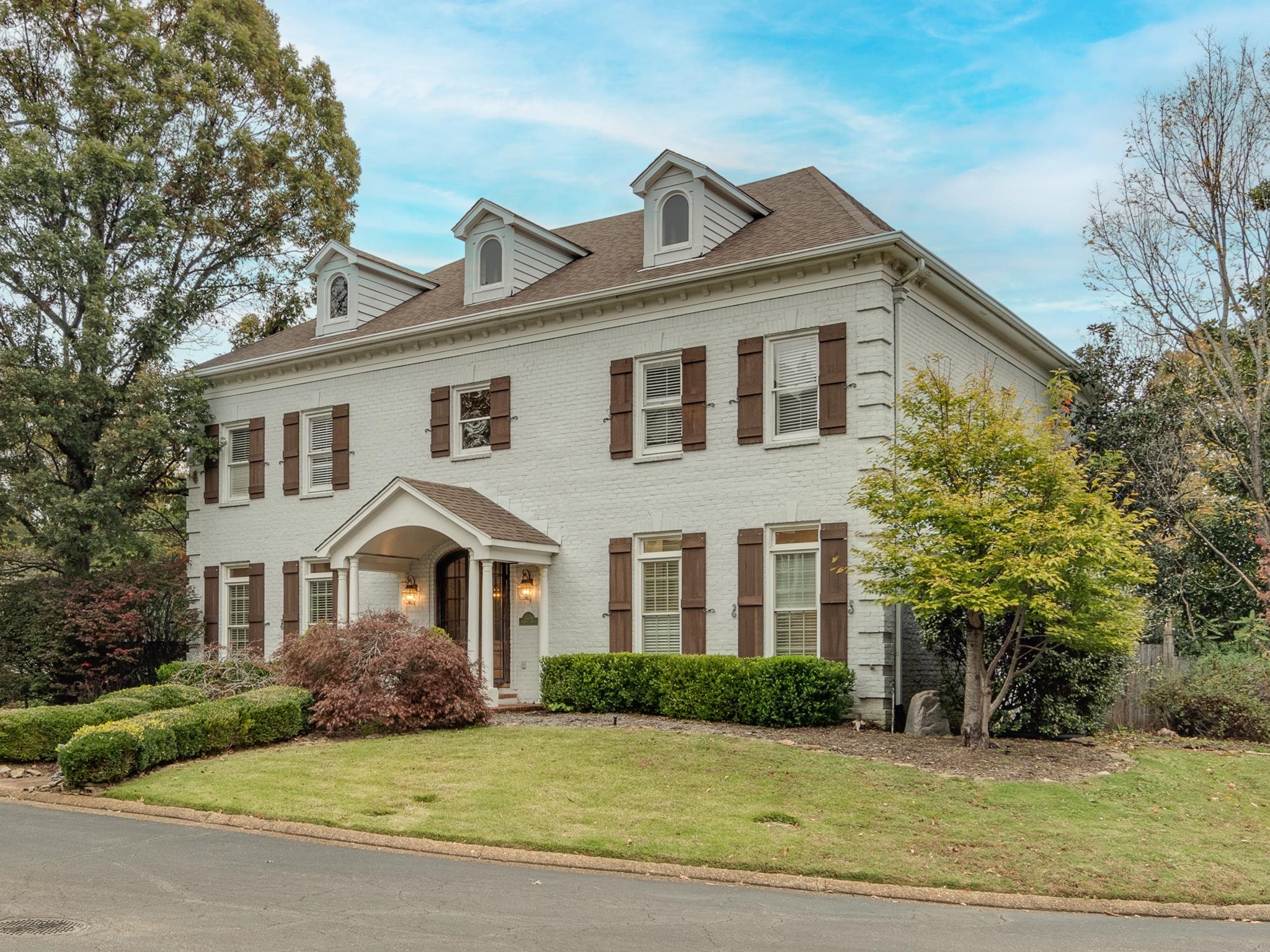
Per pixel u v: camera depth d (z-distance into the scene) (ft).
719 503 55.57
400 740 44.50
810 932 23.16
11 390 72.13
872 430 51.13
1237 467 70.33
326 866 28.07
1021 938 23.50
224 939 21.20
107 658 72.08
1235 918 26.81
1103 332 77.87
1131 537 43.39
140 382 74.02
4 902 23.99
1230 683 53.01
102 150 75.20
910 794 35.37
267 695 47.03
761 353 55.01
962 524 41.45
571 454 61.00
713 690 50.60
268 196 91.50
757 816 32.73
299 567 71.67
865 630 50.62
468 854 29.81
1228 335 72.54
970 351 61.31
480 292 67.51
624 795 35.01
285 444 73.51
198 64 84.64
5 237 72.79
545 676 56.70
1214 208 71.10
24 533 87.51
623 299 59.00
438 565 66.95
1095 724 46.88
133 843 30.60
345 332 73.20
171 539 105.70
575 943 21.65
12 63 82.33
